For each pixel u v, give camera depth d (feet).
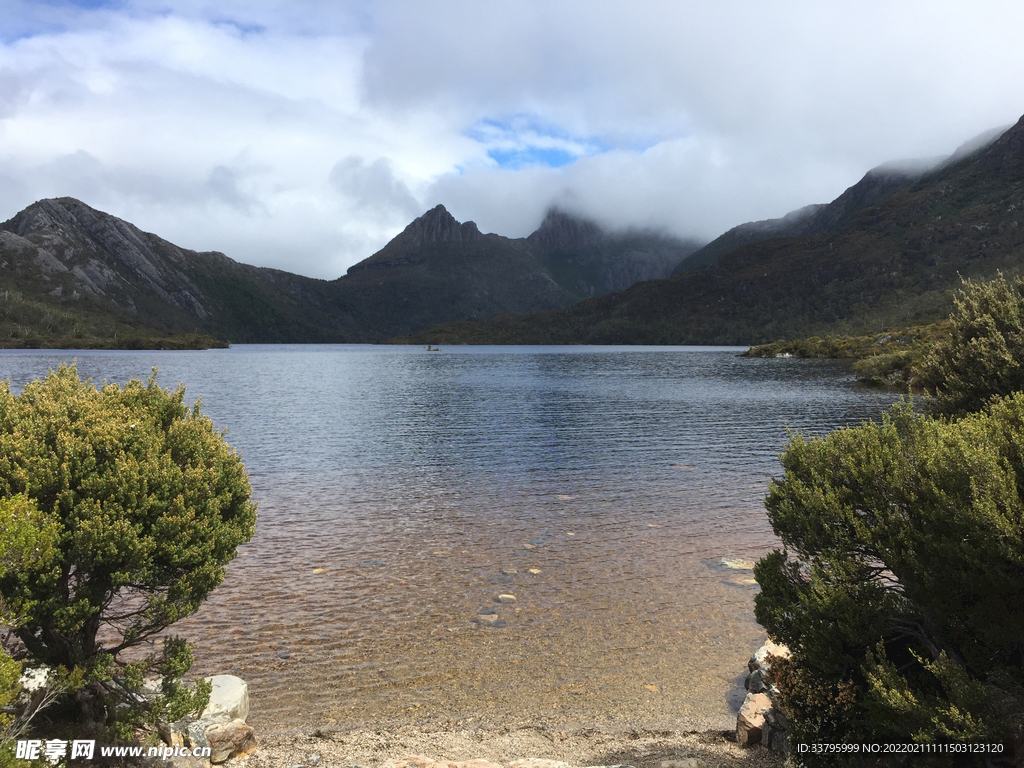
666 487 85.92
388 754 28.58
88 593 23.80
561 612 45.19
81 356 633.61
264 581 50.44
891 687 21.07
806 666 25.80
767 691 32.58
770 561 28.40
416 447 118.52
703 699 34.58
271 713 32.30
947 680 20.07
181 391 30.12
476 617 44.16
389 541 61.36
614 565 54.95
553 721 32.14
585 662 38.29
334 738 30.07
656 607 46.16
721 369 419.95
